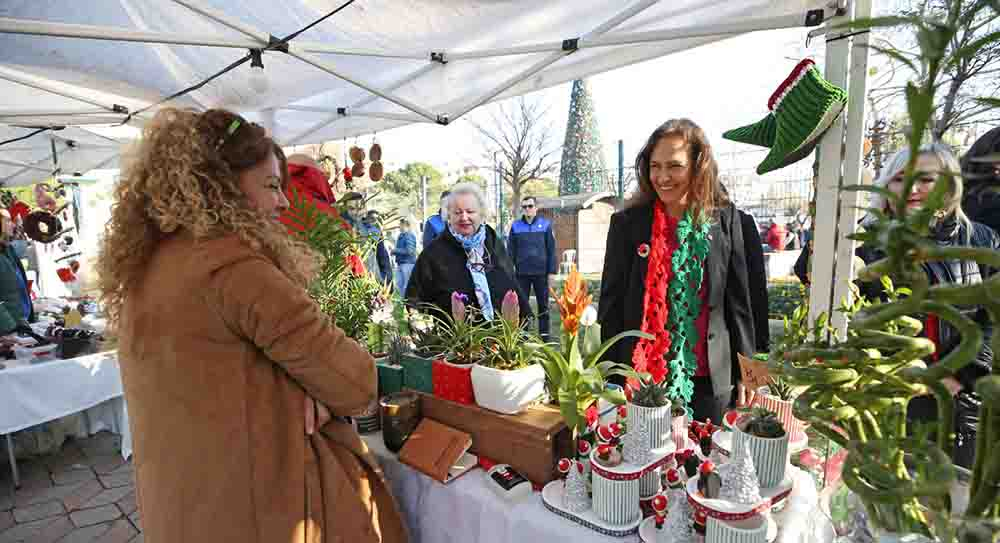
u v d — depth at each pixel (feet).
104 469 9.95
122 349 3.38
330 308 5.29
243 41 6.75
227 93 11.25
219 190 3.22
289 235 3.74
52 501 8.84
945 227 4.47
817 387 2.20
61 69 9.44
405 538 4.23
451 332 4.76
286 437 3.42
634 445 3.43
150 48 8.91
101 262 3.39
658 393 3.52
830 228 5.02
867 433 2.21
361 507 3.78
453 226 8.28
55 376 8.34
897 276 1.62
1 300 11.05
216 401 3.13
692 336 5.41
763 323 5.71
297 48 7.10
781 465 3.04
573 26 7.59
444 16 7.41
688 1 6.33
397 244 23.04
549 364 4.22
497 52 7.86
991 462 1.77
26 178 20.74
